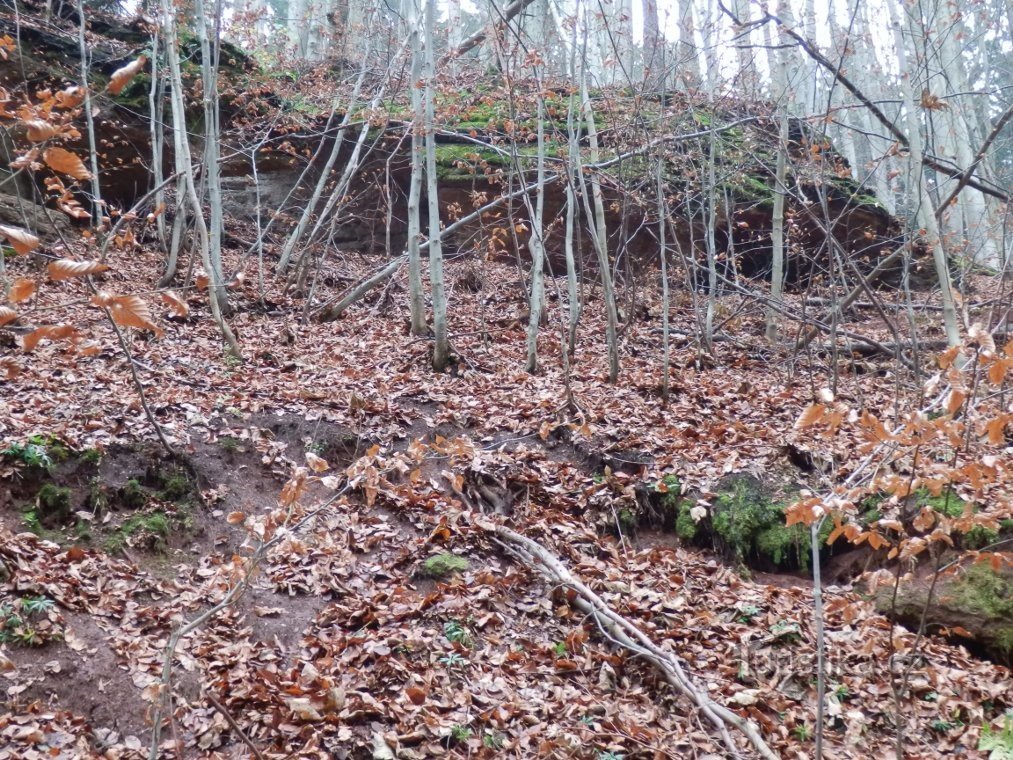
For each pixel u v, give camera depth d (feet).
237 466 21.15
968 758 14.35
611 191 40.57
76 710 13.70
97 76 42.11
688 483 21.74
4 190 36.22
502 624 16.93
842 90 48.08
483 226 38.19
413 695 14.48
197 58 44.68
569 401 24.93
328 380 26.53
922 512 10.77
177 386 23.82
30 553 16.25
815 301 39.88
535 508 20.94
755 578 20.10
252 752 13.12
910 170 25.46
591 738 14.08
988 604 17.01
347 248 47.32
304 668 14.93
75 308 28.76
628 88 35.14
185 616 16.12
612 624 16.49
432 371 28.45
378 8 43.57
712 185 32.91
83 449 19.04
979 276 43.37
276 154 45.21
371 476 12.06
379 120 37.04
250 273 37.96
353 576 17.98
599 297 40.91
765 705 15.33
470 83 39.27
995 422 9.73
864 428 9.84
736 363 33.06
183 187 33.35
